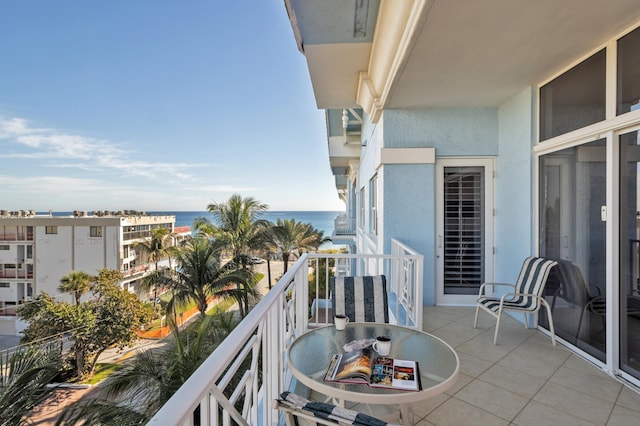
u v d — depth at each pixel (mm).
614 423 2137
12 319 20797
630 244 2674
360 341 1950
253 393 1487
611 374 2746
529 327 3898
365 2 2959
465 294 4859
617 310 2746
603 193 2928
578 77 3197
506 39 2791
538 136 3850
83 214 25703
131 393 6656
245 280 12445
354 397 1420
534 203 3904
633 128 2629
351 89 5059
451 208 4891
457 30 2643
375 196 6586
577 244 3252
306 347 1949
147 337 15336
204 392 839
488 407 2311
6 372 6836
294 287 2766
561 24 2568
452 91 4070
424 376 1586
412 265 3893
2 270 23203
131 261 25188
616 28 2631
